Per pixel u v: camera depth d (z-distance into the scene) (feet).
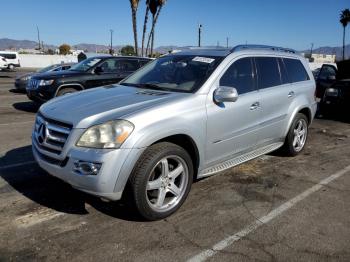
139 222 13.07
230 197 15.51
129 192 12.46
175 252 11.37
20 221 12.83
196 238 12.20
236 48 17.39
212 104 14.80
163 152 12.72
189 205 14.58
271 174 18.58
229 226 13.07
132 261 10.84
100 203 14.38
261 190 16.44
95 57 37.65
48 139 12.91
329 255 11.52
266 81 18.47
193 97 14.32
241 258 11.21
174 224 13.05
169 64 17.35
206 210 14.21
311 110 22.11
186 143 14.26
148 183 12.69
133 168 12.24
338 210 14.70
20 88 50.60
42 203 14.26
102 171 11.66
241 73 16.89
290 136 20.59
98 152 11.72
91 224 12.82
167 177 13.26
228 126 15.57
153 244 11.74
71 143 12.11
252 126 17.11
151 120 12.57
